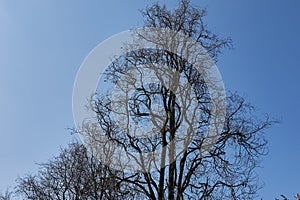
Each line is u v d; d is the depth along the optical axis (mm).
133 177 16078
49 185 22922
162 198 15492
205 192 15734
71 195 21453
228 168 16453
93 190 16453
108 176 15789
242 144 16719
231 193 16078
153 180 16078
